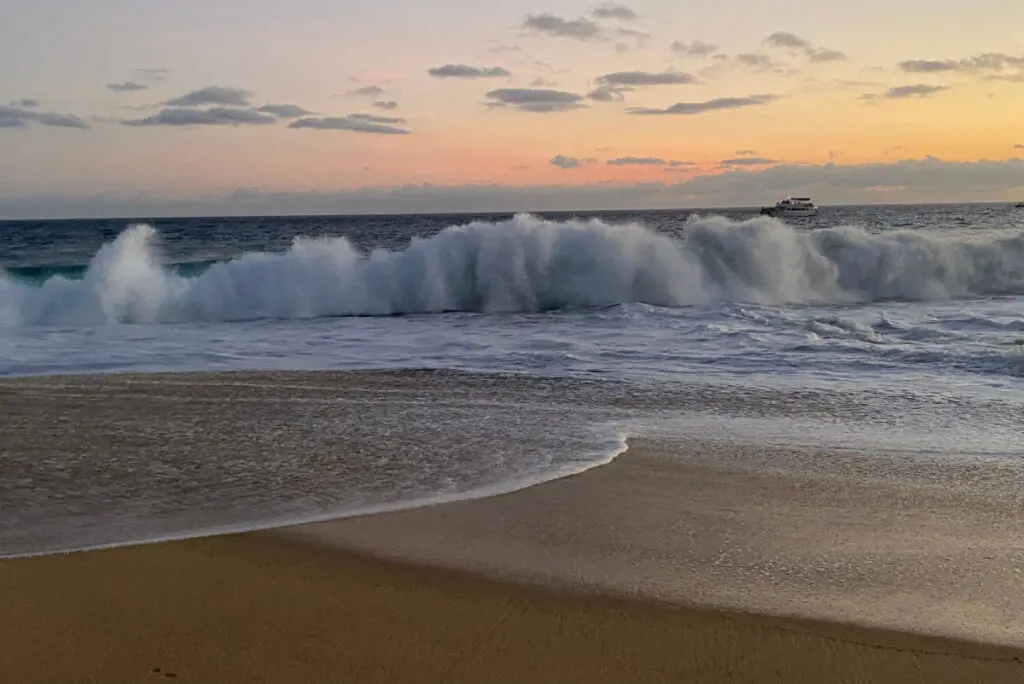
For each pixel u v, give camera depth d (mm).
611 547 4383
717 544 4445
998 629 3516
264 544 4391
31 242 49188
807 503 5113
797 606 3717
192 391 8422
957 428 7020
